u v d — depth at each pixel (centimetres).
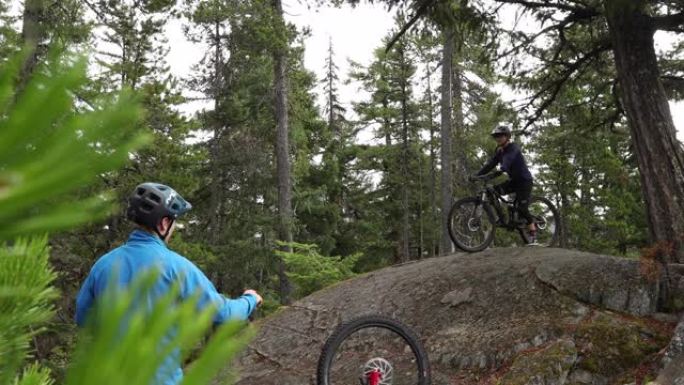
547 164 2167
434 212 3148
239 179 2375
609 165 1669
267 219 1966
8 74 18
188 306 23
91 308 22
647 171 680
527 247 802
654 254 655
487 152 2086
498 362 604
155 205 220
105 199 22
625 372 554
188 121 1415
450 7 820
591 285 656
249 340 24
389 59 3059
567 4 827
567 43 911
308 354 743
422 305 740
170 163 1340
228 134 2261
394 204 3422
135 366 20
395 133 3278
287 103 1928
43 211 18
